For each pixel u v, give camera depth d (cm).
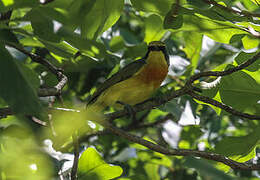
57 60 1062
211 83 977
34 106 568
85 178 876
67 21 602
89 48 702
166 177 1344
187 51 1333
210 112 1538
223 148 999
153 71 1242
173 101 1182
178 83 1324
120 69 1288
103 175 882
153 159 1329
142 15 1438
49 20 600
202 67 1461
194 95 914
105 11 698
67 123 855
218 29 843
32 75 670
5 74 573
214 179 850
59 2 668
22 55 909
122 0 700
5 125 937
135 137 852
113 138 1477
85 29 697
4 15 643
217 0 827
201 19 817
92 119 854
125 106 983
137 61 1261
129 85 1246
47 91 839
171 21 745
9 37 639
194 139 1465
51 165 853
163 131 1460
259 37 765
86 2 677
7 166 791
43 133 892
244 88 953
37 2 575
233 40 863
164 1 738
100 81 1457
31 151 852
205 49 1384
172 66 1327
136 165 1337
